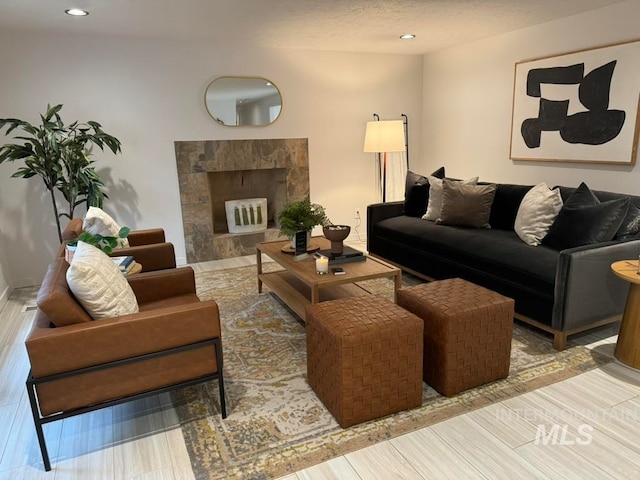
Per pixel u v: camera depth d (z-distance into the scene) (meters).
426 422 2.00
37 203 4.07
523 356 2.56
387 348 1.96
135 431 2.00
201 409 2.14
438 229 3.81
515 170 4.40
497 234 3.51
